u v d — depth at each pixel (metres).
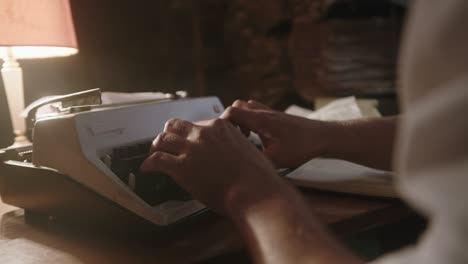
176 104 0.79
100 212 0.61
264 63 3.01
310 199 0.70
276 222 0.38
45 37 0.98
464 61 0.22
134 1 3.12
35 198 0.69
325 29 2.47
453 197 0.22
